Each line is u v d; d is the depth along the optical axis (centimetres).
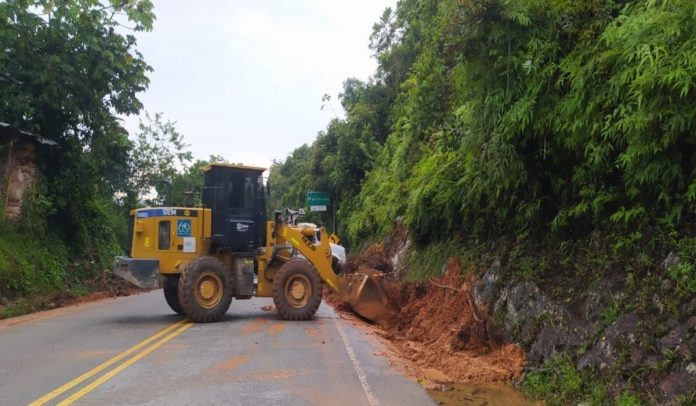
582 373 663
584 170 777
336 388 715
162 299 1962
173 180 3725
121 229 3416
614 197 731
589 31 744
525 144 852
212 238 1365
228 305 1297
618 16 757
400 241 2156
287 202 5503
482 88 881
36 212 1977
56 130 2084
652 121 610
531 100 777
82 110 2061
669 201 649
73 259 2205
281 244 1427
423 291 1389
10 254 1719
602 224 771
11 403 638
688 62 564
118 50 2027
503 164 865
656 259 641
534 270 881
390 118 3416
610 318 657
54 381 734
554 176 870
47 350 941
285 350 952
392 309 1424
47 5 1852
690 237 609
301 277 1330
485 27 828
